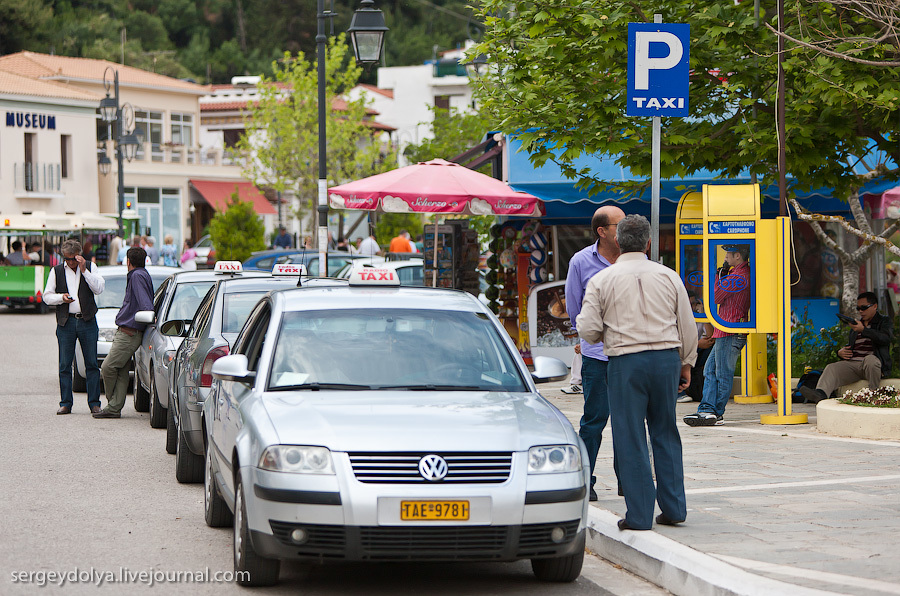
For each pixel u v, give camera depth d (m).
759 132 39.66
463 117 139.75
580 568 20.28
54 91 176.12
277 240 126.44
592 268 25.39
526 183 54.41
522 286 56.38
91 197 181.50
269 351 21.83
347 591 19.84
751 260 36.97
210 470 24.73
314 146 172.75
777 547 20.45
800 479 27.34
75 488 29.78
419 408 19.92
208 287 43.00
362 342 22.12
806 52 38.47
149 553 22.52
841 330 48.56
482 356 22.30
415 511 18.19
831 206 53.97
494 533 18.41
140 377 45.72
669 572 19.89
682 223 40.28
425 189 49.66
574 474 19.22
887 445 32.28
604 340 22.23
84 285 44.72
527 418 19.97
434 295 24.06
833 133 40.72
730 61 41.12
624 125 41.59
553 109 41.84
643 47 25.73
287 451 18.59
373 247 99.31
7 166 168.25
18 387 54.81
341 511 18.11
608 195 53.97
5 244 148.25
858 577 18.20
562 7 41.00
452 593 19.78
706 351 44.69
